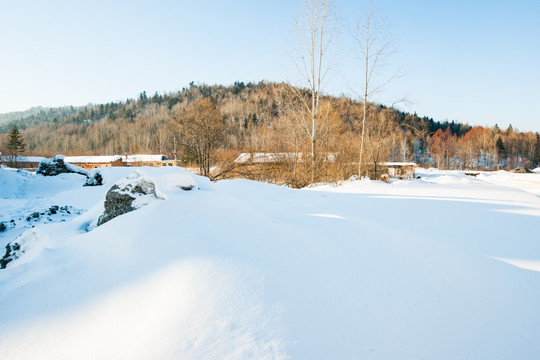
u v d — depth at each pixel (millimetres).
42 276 2699
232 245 2965
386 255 3512
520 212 6605
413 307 2467
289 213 5906
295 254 3104
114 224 3693
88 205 11398
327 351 1801
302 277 2650
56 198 12398
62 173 16922
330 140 19797
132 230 3311
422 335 2127
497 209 7000
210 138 19656
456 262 3453
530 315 2471
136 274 2598
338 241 3846
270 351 1697
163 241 3000
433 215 6188
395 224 5289
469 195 10055
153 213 3588
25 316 2152
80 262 3000
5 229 8039
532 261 3562
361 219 5281
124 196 4750
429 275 3082
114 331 1937
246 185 10164
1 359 1762
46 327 2029
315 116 16531
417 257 3533
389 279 2910
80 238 3703
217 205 4051
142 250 2916
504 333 2227
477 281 3018
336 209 6730
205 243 2918
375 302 2479
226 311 2000
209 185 5387
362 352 1865
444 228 5031
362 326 2133
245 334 1813
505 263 3492
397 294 2646
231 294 2176
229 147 22141
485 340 2135
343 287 2641
